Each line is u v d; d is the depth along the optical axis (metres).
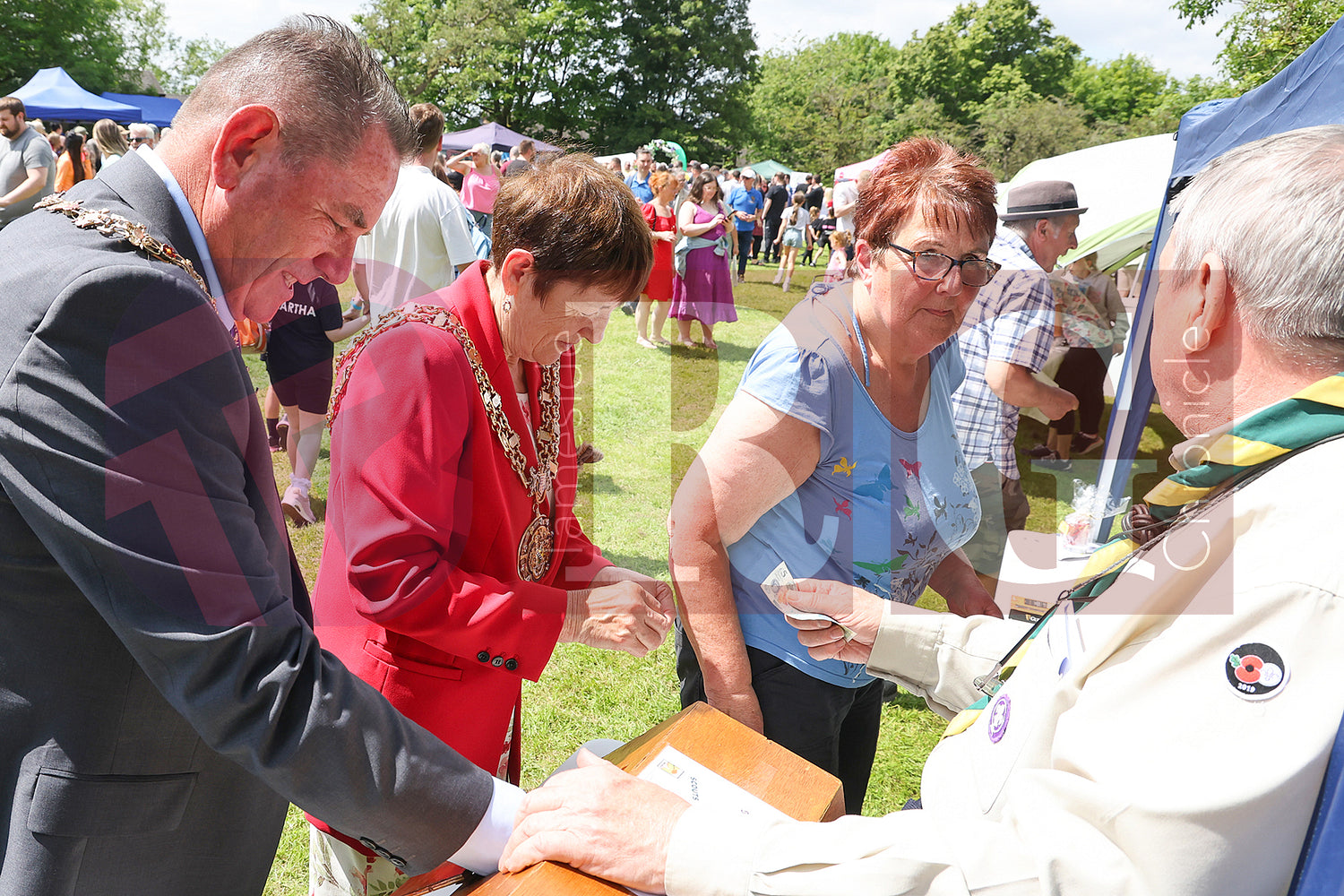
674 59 37.75
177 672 0.85
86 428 0.79
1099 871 0.70
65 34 34.31
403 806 0.94
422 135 3.74
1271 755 0.66
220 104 0.90
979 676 1.28
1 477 0.80
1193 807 0.67
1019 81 41.12
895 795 2.48
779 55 55.88
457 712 1.26
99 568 0.81
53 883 0.90
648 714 2.74
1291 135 0.80
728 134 39.34
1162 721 0.71
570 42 37.59
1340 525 0.69
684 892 0.89
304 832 2.23
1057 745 0.77
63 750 0.89
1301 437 0.73
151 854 0.96
